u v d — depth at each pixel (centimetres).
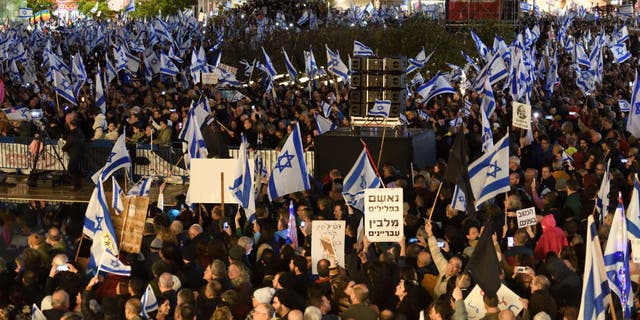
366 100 2491
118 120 2908
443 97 3328
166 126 2589
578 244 1333
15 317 1273
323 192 1975
